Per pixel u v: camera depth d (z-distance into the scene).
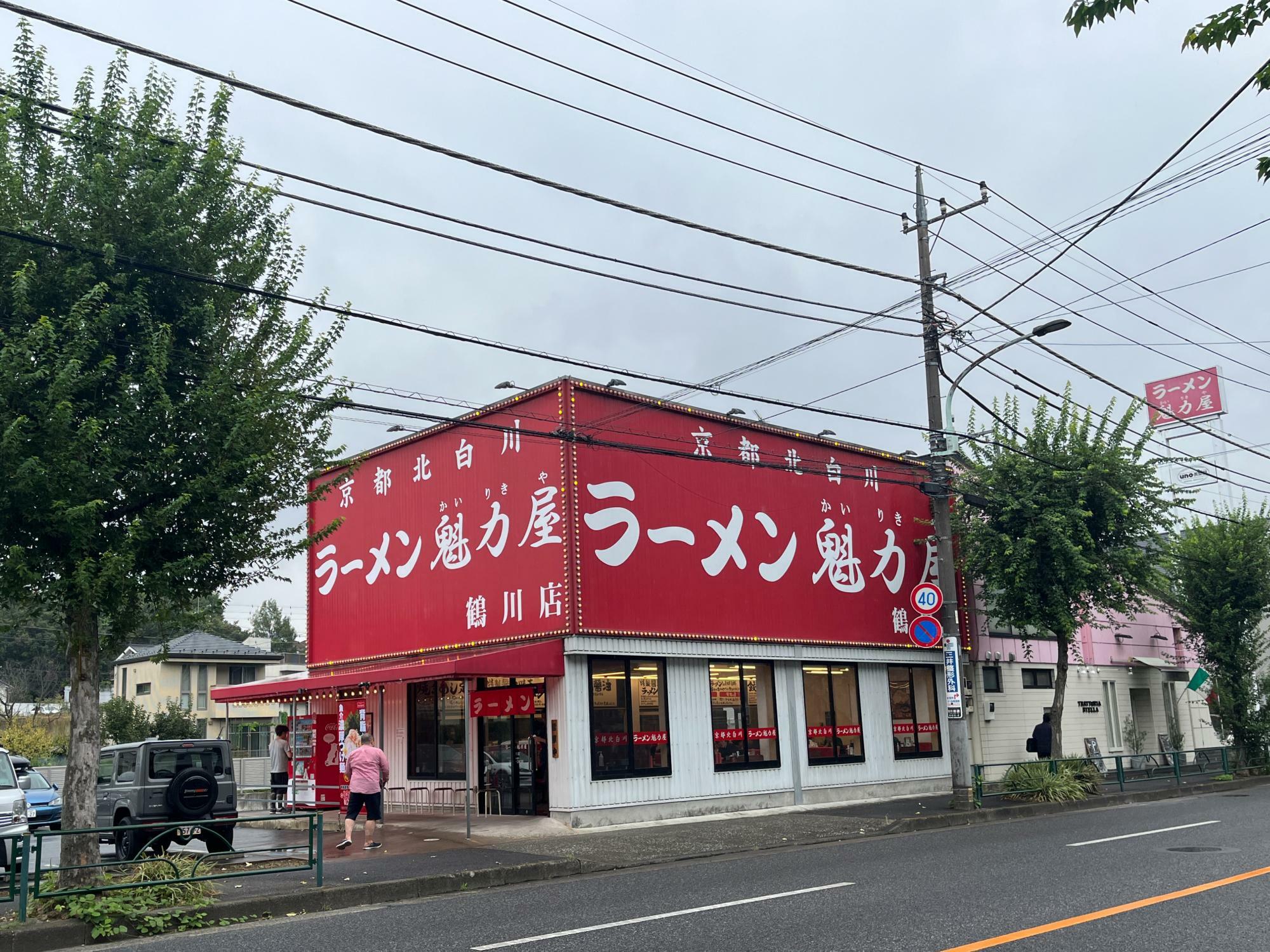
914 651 24.00
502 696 19.11
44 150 10.66
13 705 46.16
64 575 10.26
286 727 24.64
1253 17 6.62
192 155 11.57
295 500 12.16
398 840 16.17
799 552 21.97
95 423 9.96
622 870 13.56
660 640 18.95
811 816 18.72
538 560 18.58
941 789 23.97
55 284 10.47
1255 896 9.45
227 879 11.95
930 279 19.28
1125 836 14.52
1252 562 28.30
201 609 11.69
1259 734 28.31
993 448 23.84
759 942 8.10
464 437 20.78
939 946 7.73
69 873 10.59
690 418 20.48
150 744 15.64
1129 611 25.38
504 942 8.58
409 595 21.64
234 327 11.88
